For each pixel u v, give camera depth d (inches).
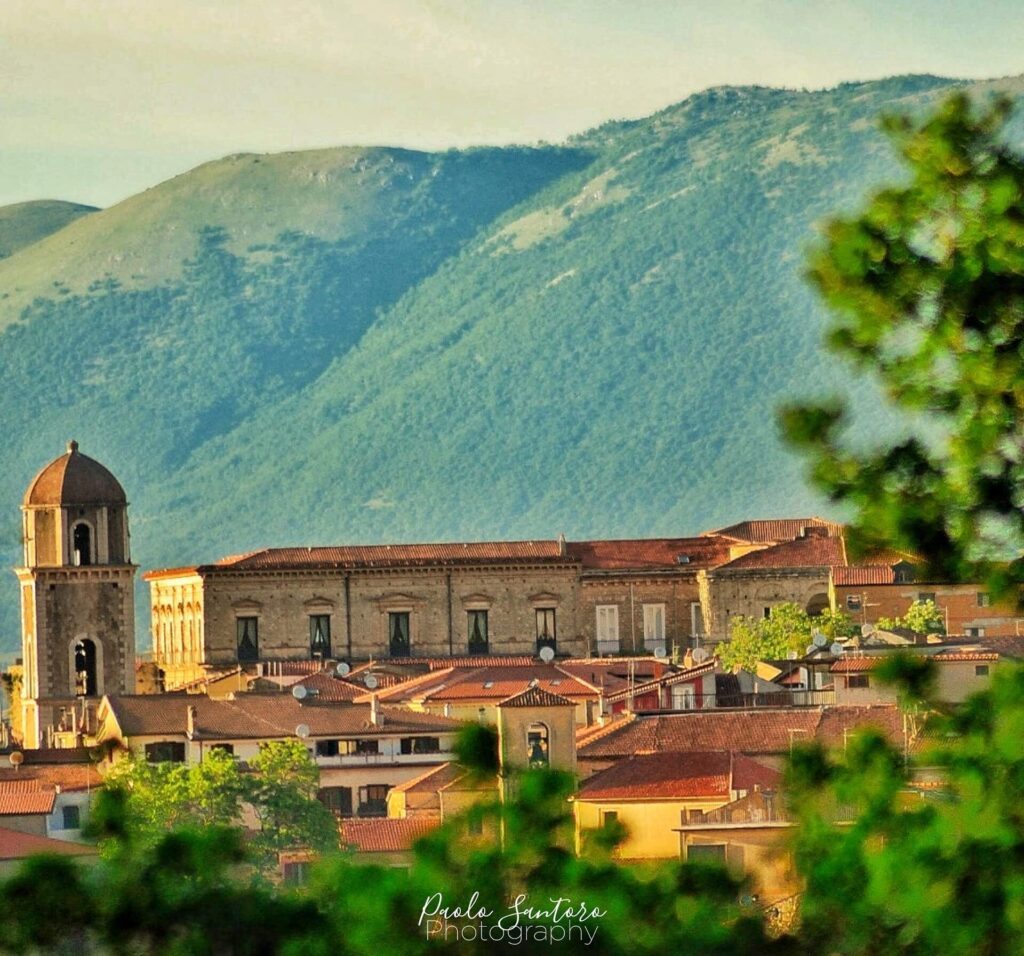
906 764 4168.3
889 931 4050.2
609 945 4173.2
